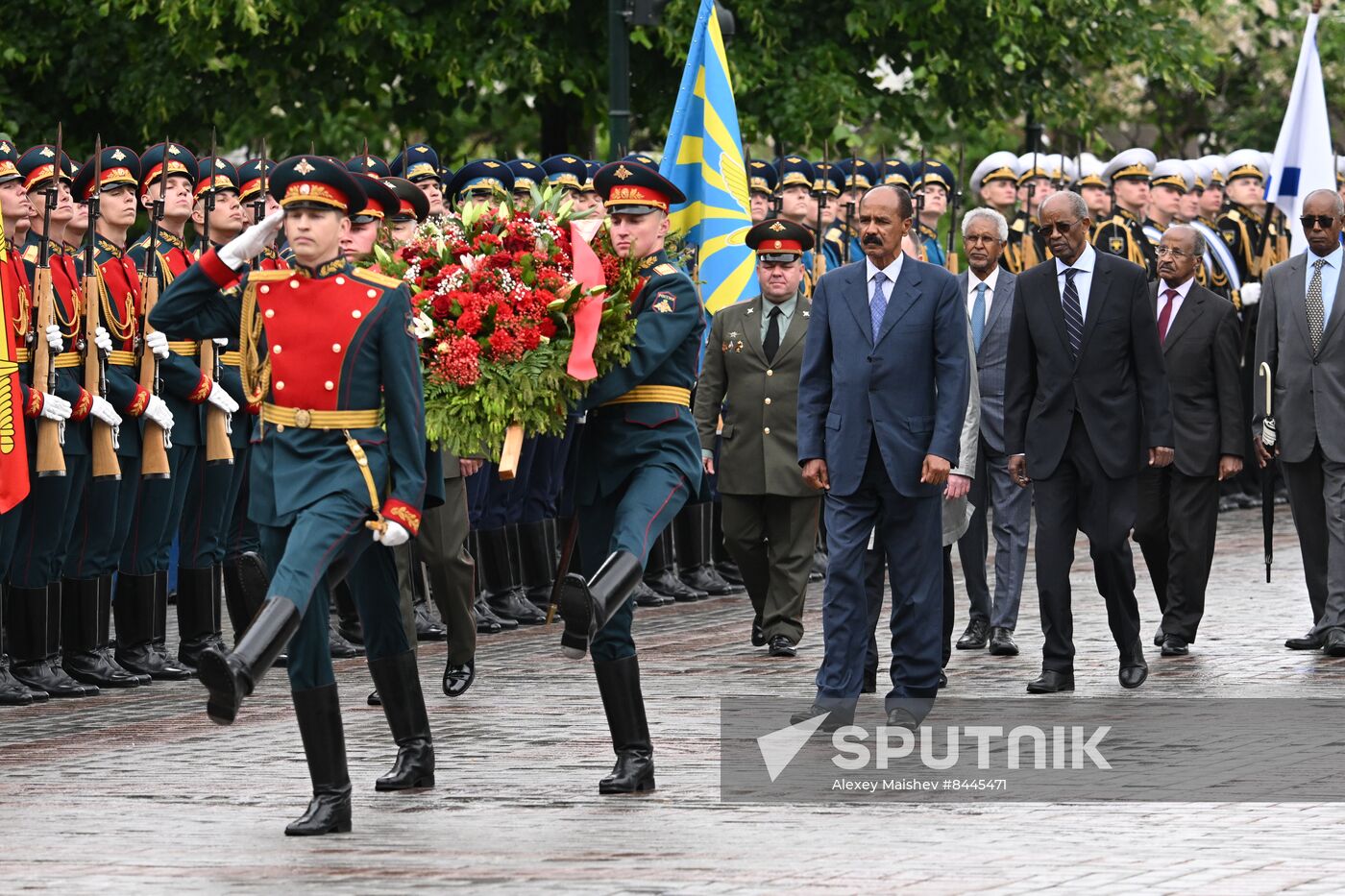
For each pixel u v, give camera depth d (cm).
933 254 4656
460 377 2328
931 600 2812
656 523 2309
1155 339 3033
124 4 5612
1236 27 8425
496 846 2025
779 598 3438
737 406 3494
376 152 6209
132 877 1894
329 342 2159
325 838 2083
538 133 7331
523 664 3353
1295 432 3400
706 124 3941
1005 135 7638
